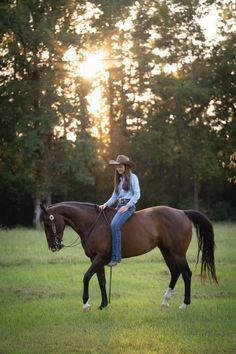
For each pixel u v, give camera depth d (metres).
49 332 8.73
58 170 35.72
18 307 10.75
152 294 12.12
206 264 10.97
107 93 45.66
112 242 10.34
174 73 46.06
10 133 34.81
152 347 7.72
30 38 32.88
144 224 10.59
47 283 13.61
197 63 45.12
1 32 32.53
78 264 16.98
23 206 42.66
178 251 10.64
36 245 21.16
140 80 43.94
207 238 10.96
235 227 29.98
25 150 33.47
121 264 16.97
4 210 42.44
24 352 7.57
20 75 34.41
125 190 10.59
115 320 9.45
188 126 44.72
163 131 42.75
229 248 20.14
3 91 33.81
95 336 8.34
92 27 35.28
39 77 33.97
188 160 43.19
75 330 8.80
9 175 38.50
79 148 33.91
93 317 9.65
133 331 8.59
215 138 44.44
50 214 10.60
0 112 33.44
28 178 37.50
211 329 8.72
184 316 9.65
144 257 18.28
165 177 47.78
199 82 45.06
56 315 9.89
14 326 9.16
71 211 10.64
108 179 45.12
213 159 42.94
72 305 10.84
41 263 17.23
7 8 32.06
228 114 45.69
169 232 10.66
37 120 33.44
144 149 43.56
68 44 32.91
